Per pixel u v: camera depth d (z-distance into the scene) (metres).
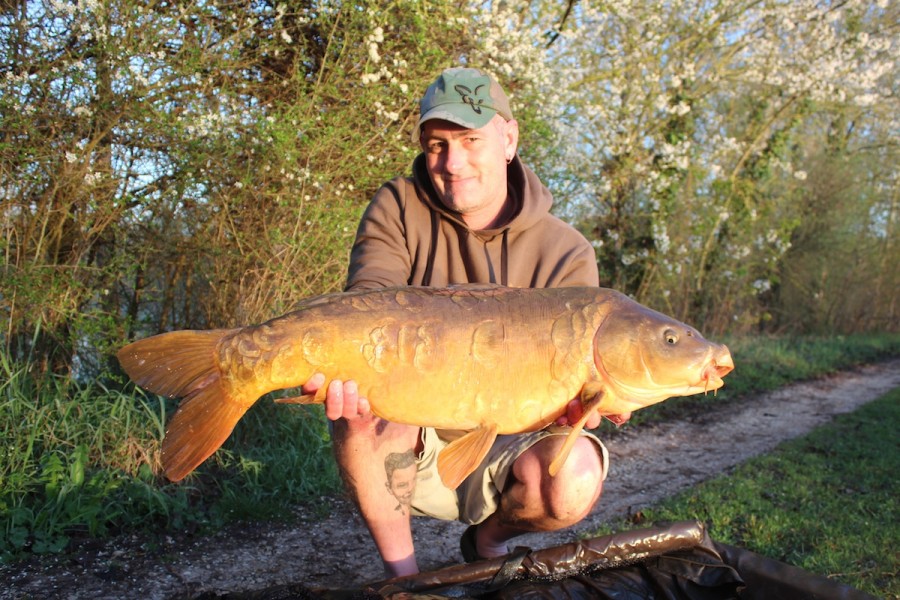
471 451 2.16
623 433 6.62
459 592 2.34
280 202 5.80
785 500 4.59
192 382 2.12
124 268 5.41
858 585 3.25
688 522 2.63
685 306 12.45
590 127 10.26
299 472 4.50
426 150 2.73
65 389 4.54
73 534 3.59
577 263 2.82
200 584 3.16
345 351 2.10
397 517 2.65
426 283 2.82
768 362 11.05
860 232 17.53
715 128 13.24
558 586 2.41
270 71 6.16
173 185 5.44
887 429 7.02
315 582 3.24
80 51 5.01
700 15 11.12
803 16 11.57
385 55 6.42
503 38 6.91
